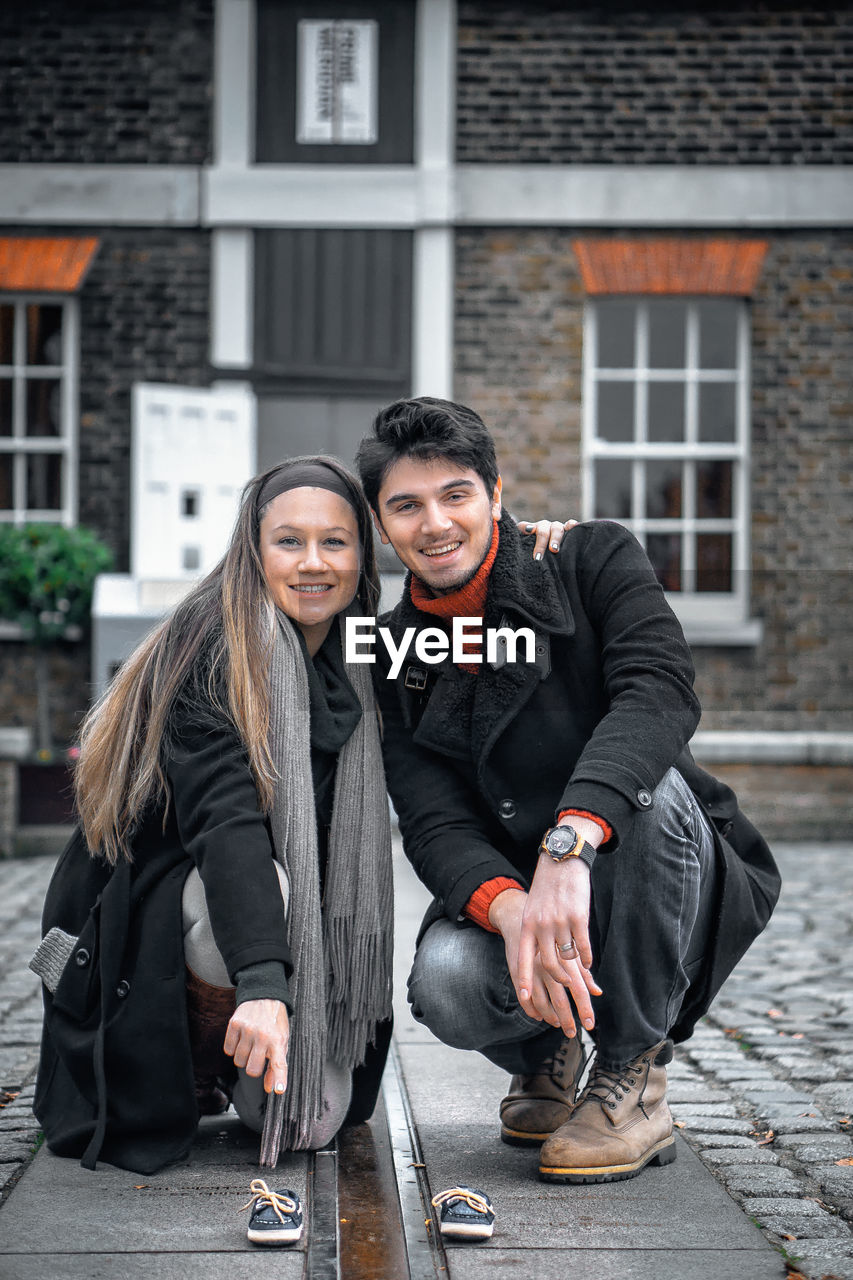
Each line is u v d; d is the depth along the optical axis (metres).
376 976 2.38
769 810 7.35
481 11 8.60
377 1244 1.98
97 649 7.81
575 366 8.59
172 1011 2.24
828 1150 2.49
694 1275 1.86
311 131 8.66
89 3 8.61
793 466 8.59
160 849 2.29
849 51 8.57
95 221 8.62
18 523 8.68
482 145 8.61
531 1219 2.08
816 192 8.55
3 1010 3.63
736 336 8.73
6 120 8.60
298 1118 2.27
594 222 8.57
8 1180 2.26
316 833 2.34
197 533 8.51
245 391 8.63
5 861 6.84
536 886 2.07
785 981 4.11
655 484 8.77
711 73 8.56
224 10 8.58
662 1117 2.37
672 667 2.22
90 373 8.62
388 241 8.66
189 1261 1.89
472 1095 2.84
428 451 2.20
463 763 2.38
